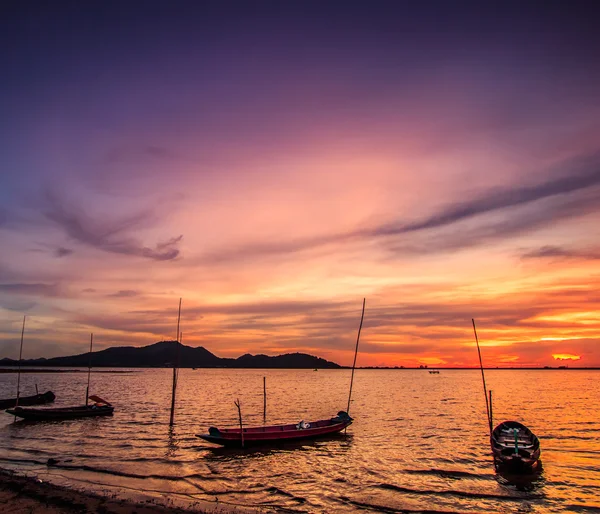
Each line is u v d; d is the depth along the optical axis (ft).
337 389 397.19
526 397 307.99
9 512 58.95
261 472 89.20
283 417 180.34
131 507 62.03
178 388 394.52
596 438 137.69
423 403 256.73
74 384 437.17
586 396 318.04
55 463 91.35
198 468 91.04
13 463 92.17
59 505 62.13
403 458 104.17
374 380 651.66
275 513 64.80
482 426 159.94
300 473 88.99
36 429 141.08
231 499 71.05
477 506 71.26
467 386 470.39
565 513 69.15
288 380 626.64
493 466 96.68
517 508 70.85
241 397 288.51
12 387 378.53
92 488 73.10
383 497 74.33
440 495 75.97
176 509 62.28
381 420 176.86
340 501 71.97
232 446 110.42
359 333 136.77
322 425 127.44
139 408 208.44
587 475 90.22
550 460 105.09
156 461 96.12
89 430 139.03
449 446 119.96
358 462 99.50
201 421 162.40
